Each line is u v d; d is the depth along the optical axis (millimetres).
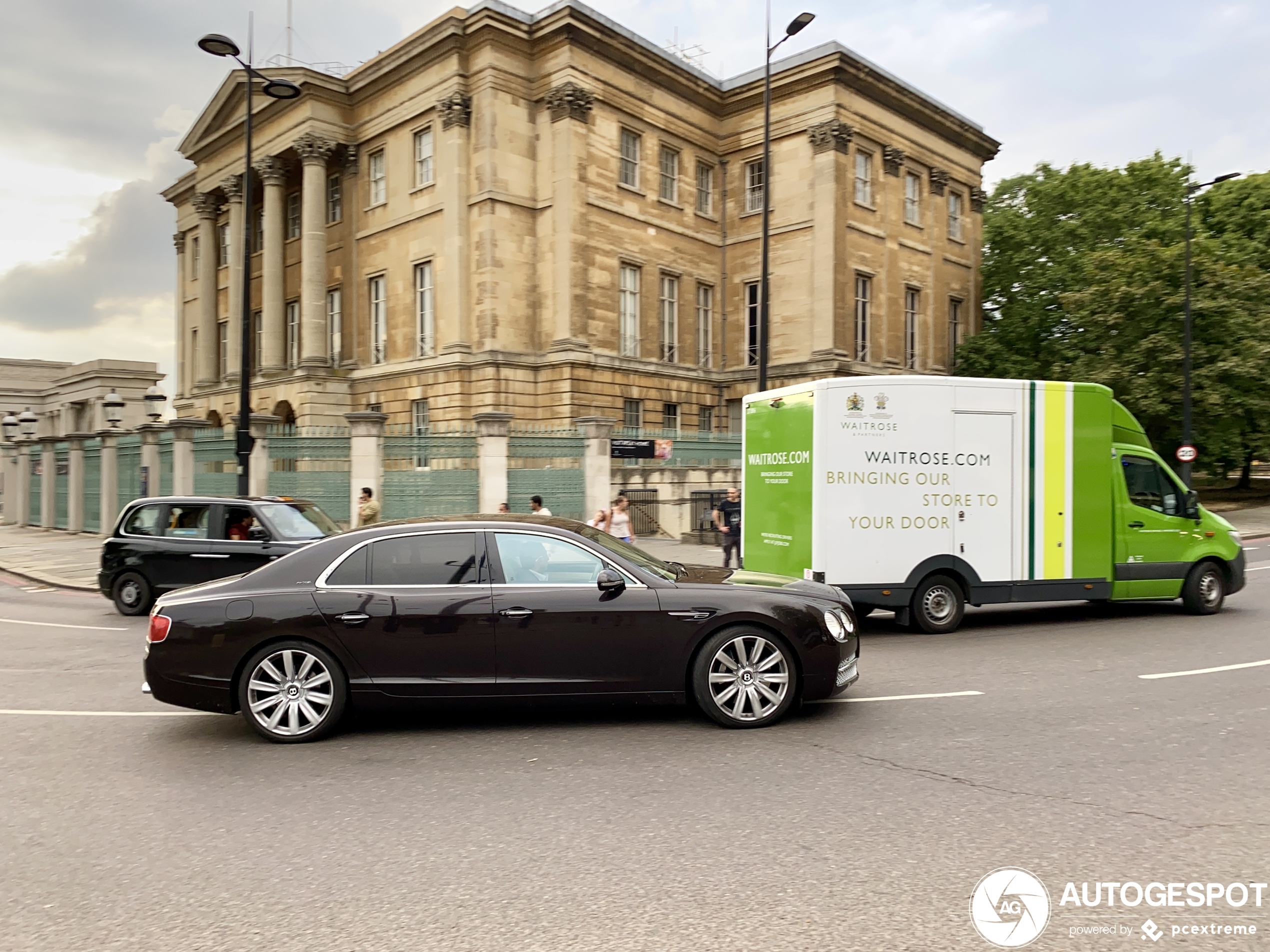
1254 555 21297
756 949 3285
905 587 10633
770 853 4164
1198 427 32219
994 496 10961
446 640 6199
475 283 30922
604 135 32312
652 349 34312
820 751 5797
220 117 39969
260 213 41500
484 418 21156
